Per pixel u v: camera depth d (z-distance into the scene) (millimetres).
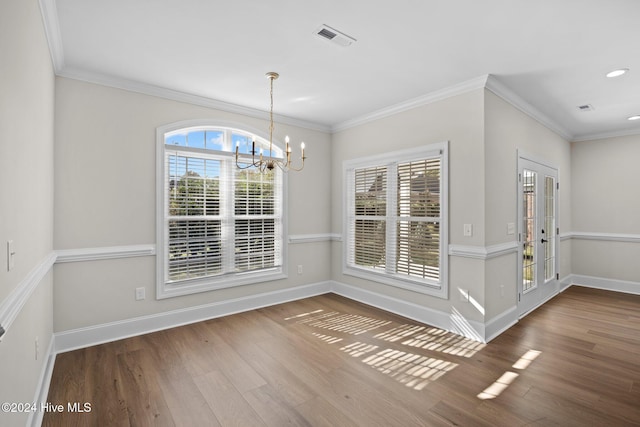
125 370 2465
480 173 3043
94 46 2480
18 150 1457
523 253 3779
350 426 1840
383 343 2980
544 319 3643
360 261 4387
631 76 2986
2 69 1190
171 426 1840
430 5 1984
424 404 2045
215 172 3768
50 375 2340
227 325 3438
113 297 3051
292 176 4402
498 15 2080
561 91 3350
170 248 3439
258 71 2936
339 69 2893
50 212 2539
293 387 2240
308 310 3957
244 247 3986
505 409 1988
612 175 4891
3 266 1212
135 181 3176
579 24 2166
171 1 1946
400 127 3805
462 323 3180
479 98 3053
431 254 3490
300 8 2023
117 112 3078
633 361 2613
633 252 4727
